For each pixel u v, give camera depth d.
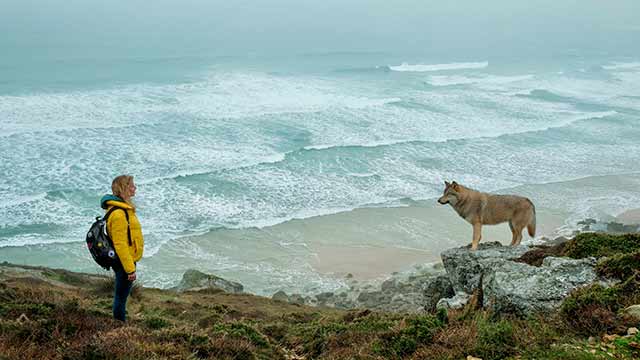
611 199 33.53
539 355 5.20
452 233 28.52
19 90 56.81
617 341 5.15
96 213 28.45
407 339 6.27
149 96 55.38
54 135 39.62
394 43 166.50
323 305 21.02
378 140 43.81
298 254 25.91
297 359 7.63
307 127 46.56
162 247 25.55
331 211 30.64
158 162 35.78
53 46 116.81
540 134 49.00
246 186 33.22
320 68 92.94
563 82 87.69
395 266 24.98
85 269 23.30
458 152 42.03
